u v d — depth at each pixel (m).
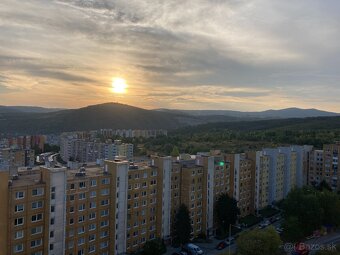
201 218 125.25
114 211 98.12
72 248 90.62
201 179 124.25
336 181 187.50
